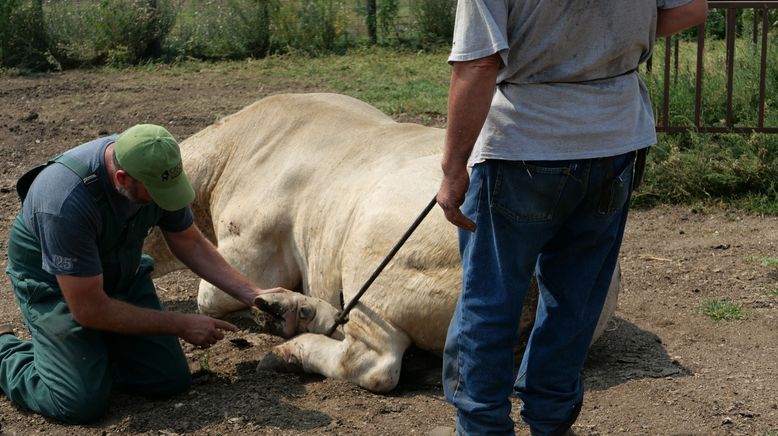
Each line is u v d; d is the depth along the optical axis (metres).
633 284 5.97
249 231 5.34
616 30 3.25
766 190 7.60
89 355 4.30
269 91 12.57
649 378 4.60
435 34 16.14
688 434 4.03
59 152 9.65
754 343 5.01
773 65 8.57
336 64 14.66
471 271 3.45
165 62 15.35
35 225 4.16
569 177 3.28
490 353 3.45
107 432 4.20
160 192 4.04
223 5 16.39
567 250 3.50
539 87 3.27
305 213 5.16
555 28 3.21
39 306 4.38
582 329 3.58
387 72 13.84
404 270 4.44
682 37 15.00
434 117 10.72
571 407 3.73
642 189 7.66
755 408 4.25
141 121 10.84
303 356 4.76
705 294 5.76
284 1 16.27
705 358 4.84
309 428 4.17
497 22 3.15
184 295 6.12
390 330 4.49
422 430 4.12
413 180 4.59
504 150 3.28
